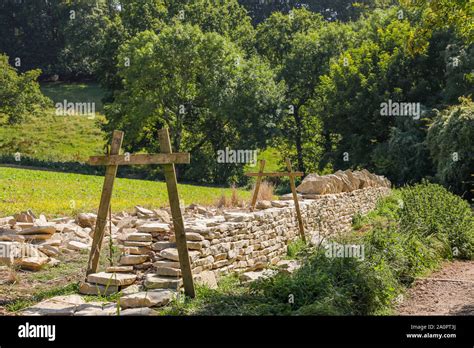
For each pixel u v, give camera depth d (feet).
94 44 186.60
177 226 24.77
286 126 157.28
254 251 34.35
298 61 161.99
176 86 141.49
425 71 129.29
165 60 139.33
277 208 40.60
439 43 127.34
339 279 27.78
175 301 23.56
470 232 45.73
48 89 221.46
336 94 135.64
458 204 49.73
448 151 92.99
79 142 155.84
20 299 24.73
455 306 27.63
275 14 186.60
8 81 151.12
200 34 143.74
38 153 142.82
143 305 22.72
